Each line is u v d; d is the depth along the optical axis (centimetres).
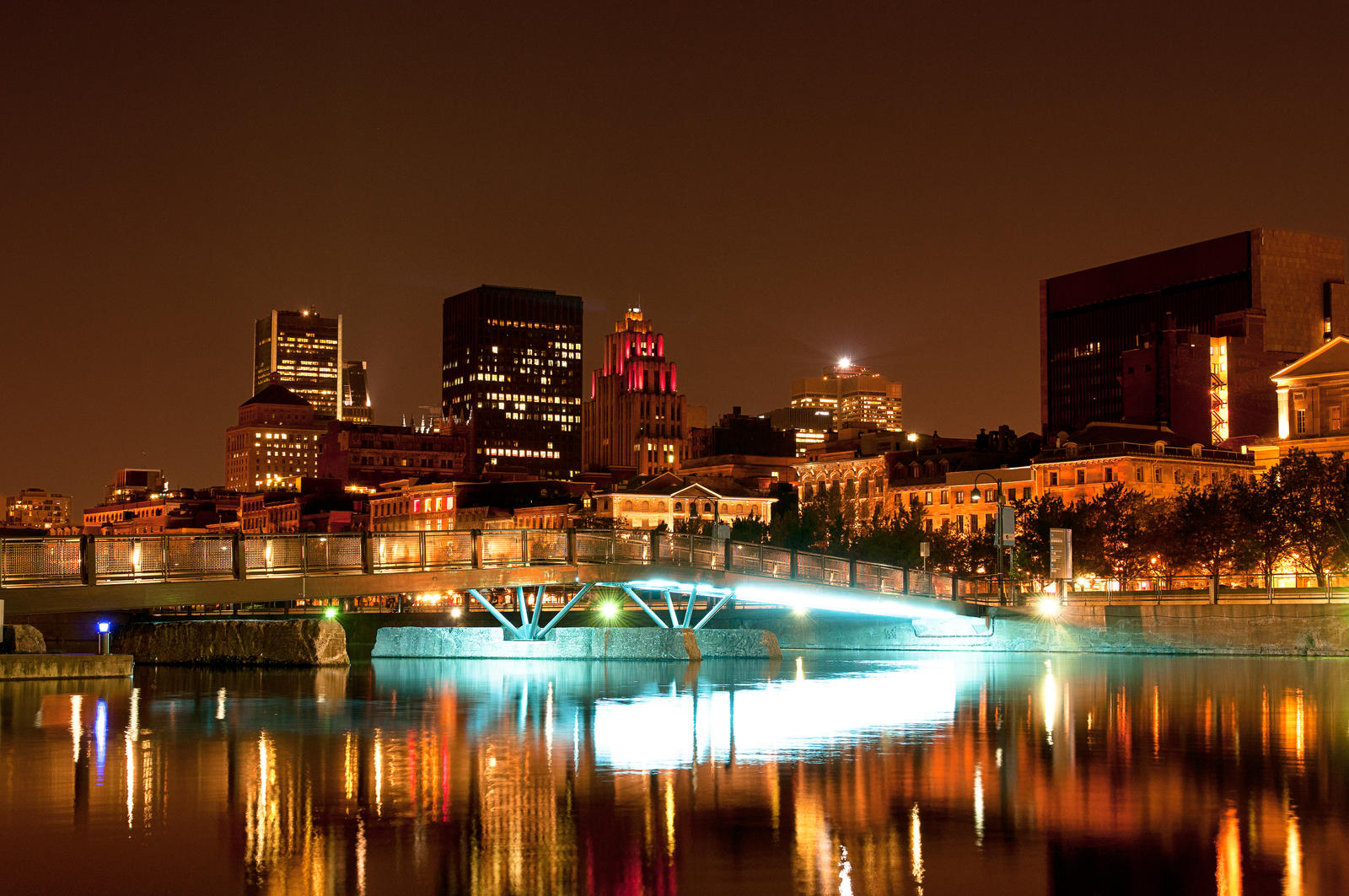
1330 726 4403
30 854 2434
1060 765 3431
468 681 7069
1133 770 3356
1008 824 2673
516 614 14150
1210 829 2631
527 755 3666
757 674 7694
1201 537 12450
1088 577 13888
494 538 7888
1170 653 10425
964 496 19188
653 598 14975
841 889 2195
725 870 2314
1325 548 11944
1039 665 8762
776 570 9525
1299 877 2255
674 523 17688
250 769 3428
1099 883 2228
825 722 4581
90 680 7056
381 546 7225
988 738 4047
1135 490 16325
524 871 2312
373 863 2367
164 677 7544
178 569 6244
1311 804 2881
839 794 2998
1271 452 17238
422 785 3155
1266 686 6384
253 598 6588
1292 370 15962
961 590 13100
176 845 2500
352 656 11188
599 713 4956
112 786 3166
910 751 3738
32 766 3488
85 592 5888
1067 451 17762
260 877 2269
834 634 13100
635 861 2380
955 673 7788
